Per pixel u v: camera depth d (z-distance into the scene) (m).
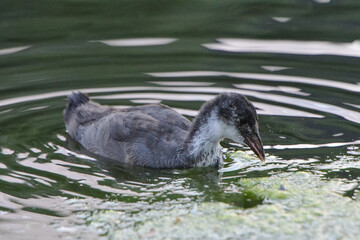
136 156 13.08
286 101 15.25
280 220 10.60
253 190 11.71
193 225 10.49
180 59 17.47
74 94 14.73
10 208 11.04
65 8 20.38
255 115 12.80
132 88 16.05
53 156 13.23
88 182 12.12
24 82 16.28
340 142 13.37
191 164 13.05
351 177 12.02
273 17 19.64
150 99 15.53
